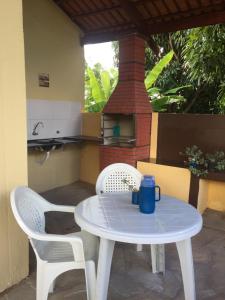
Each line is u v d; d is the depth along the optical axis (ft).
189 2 12.39
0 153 6.53
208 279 7.51
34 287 7.04
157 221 5.34
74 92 16.72
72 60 16.43
